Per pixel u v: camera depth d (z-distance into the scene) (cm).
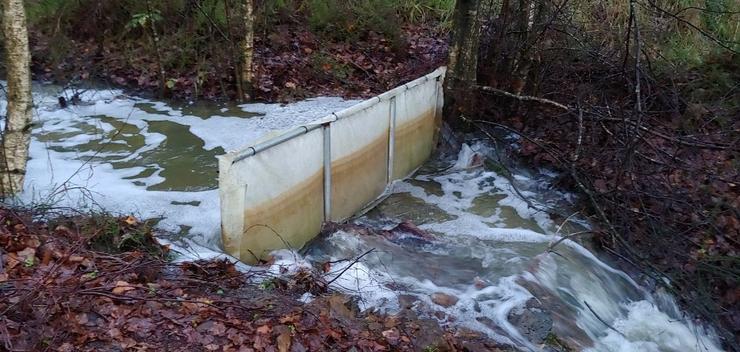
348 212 677
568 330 529
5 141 591
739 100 926
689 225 693
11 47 573
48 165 742
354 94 1052
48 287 413
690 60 1031
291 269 530
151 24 1006
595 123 809
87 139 841
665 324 589
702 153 808
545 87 927
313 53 1138
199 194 689
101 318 411
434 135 866
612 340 549
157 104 991
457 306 523
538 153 835
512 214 726
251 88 1014
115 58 1084
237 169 507
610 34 1030
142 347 392
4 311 384
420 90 791
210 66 1055
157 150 813
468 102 876
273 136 544
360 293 513
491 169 830
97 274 452
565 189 784
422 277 573
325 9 1212
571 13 1024
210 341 407
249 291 483
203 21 1085
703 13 1155
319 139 598
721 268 629
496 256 628
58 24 1071
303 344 419
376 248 605
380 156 723
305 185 591
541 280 587
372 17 1238
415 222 695
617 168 736
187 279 474
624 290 632
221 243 580
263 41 1141
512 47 918
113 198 661
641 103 770
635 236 680
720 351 579
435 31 1301
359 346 430
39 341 373
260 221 543
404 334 457
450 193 771
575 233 673
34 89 1009
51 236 502
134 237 532
